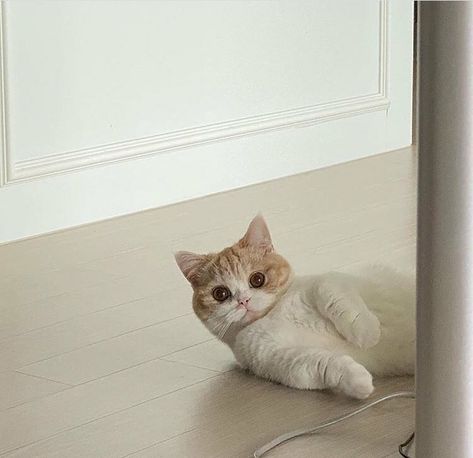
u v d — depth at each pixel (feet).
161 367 4.63
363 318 4.30
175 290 5.56
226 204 7.22
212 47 7.38
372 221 6.75
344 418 4.07
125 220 6.89
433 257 3.36
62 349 4.84
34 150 6.51
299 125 8.00
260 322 4.48
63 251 6.25
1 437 4.04
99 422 4.15
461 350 3.37
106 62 6.81
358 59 8.39
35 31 6.41
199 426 4.09
